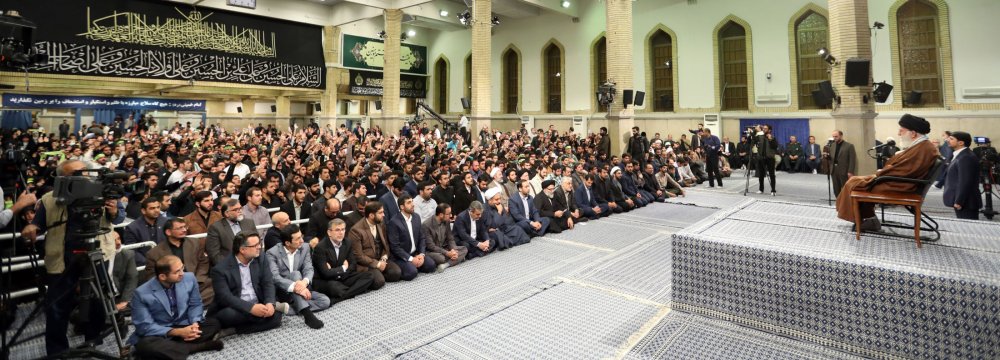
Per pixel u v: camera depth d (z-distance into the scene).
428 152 11.62
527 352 3.30
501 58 22.12
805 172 14.69
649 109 18.20
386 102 18.94
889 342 2.94
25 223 4.11
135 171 7.75
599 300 4.27
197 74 16.59
